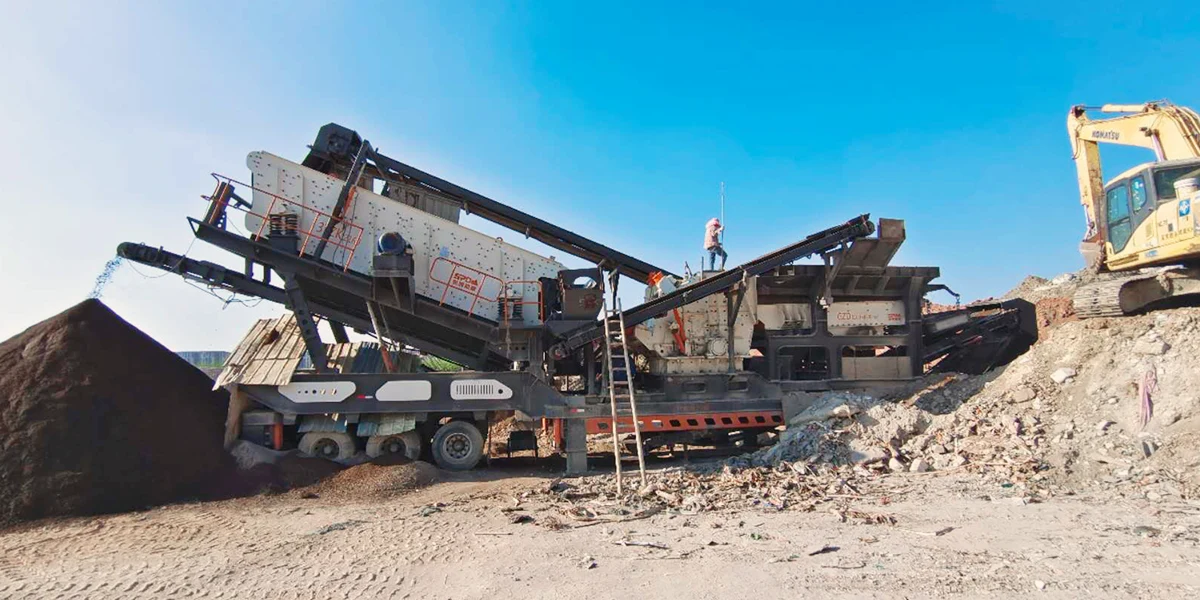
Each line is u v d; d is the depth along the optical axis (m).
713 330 14.51
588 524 8.13
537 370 13.30
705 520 8.23
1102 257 15.70
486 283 13.59
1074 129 18.17
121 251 12.27
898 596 5.43
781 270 14.67
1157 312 12.58
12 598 5.75
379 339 13.67
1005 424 11.59
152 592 5.87
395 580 6.12
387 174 14.41
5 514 8.48
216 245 12.44
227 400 12.72
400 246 12.17
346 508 9.44
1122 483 9.27
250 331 13.68
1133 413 10.66
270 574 6.33
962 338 16.16
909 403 14.20
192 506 9.59
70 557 6.99
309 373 12.20
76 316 11.45
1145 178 14.22
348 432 12.21
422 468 11.51
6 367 10.45
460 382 12.43
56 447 9.41
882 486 9.95
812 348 15.82
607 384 13.58
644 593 5.62
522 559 6.62
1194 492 8.65
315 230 12.94
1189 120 14.92
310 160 14.08
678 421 13.01
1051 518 7.79
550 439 15.83
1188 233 13.16
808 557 6.52
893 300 15.47
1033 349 13.98
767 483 10.38
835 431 11.99
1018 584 5.64
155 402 11.04
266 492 10.44
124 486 9.48
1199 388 10.26
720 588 5.70
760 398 13.59
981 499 8.88
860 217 13.86
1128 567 6.02
